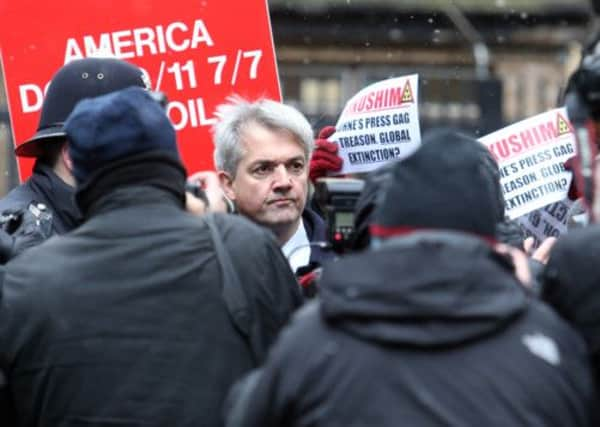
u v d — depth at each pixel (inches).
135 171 246.1
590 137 233.5
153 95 263.3
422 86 990.4
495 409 194.9
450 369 195.9
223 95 342.3
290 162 316.2
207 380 239.5
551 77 1104.2
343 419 196.7
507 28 1105.4
